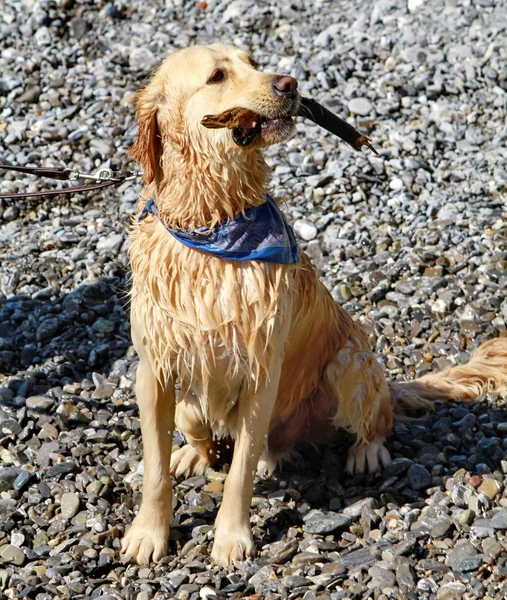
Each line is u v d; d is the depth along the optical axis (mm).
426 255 11227
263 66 15727
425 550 6715
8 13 17156
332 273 11227
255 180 6582
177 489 7762
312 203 12547
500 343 9266
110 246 11781
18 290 11180
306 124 14273
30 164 13531
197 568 6637
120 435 8477
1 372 9750
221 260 6492
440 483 7539
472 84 14867
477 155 13477
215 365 6773
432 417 8695
